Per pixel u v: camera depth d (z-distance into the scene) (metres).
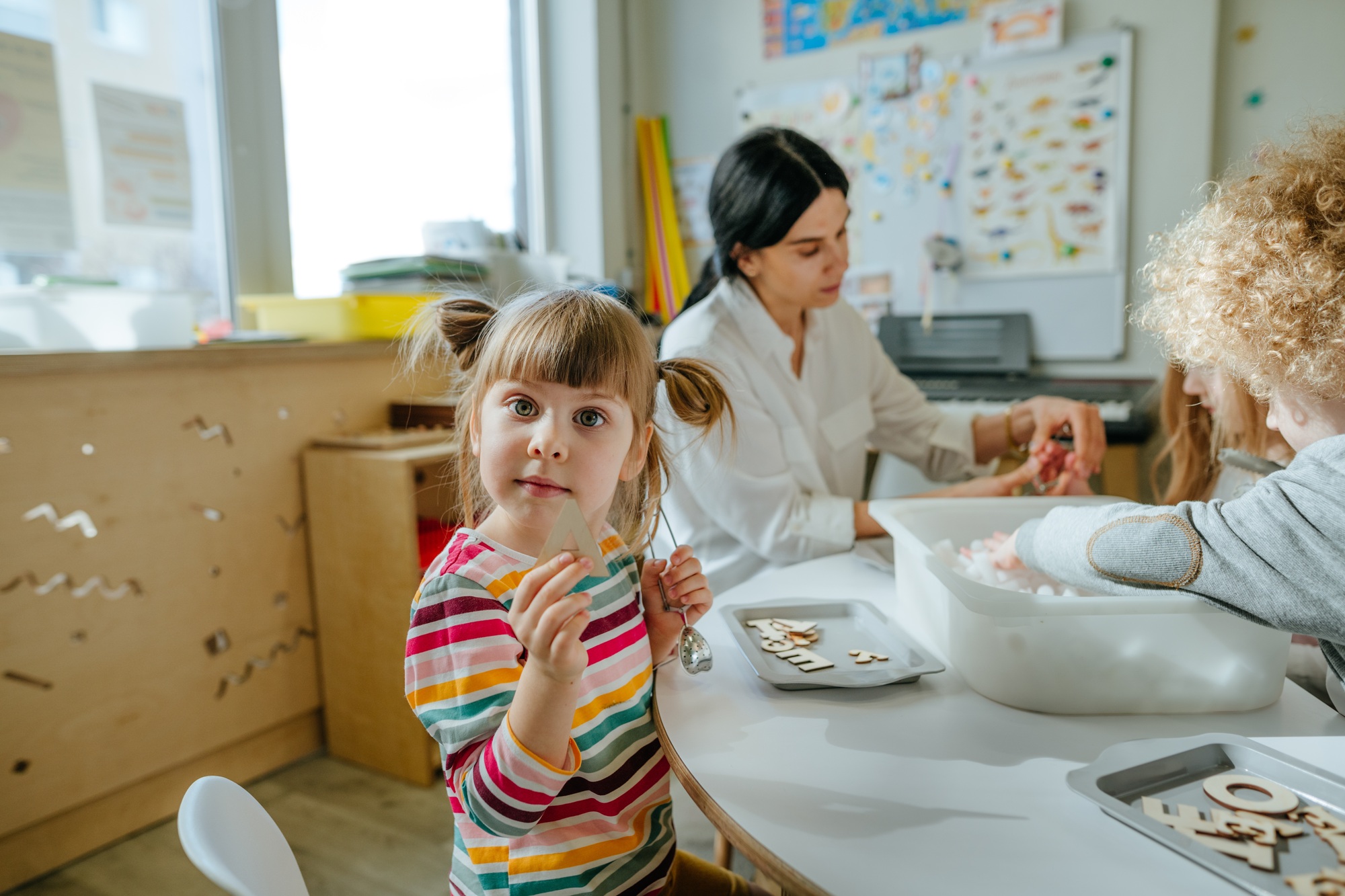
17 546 1.44
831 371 1.62
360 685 1.88
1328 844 0.54
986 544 1.05
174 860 1.57
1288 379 0.67
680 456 1.36
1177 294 0.73
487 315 0.81
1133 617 0.74
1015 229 2.71
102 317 1.56
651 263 3.13
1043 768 0.67
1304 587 0.65
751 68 2.98
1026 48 2.60
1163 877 0.53
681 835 1.26
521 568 0.70
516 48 2.89
